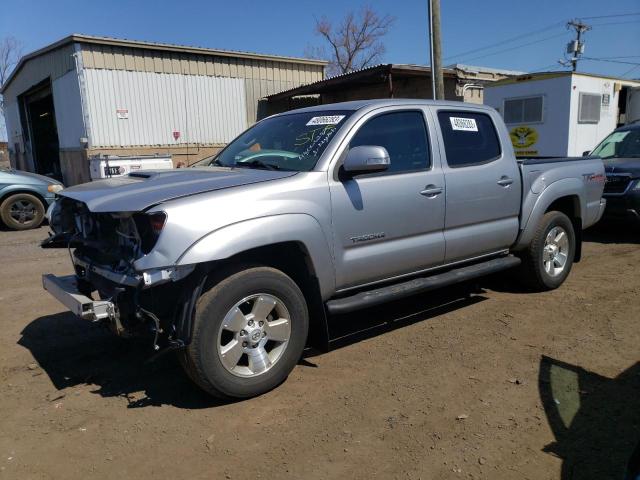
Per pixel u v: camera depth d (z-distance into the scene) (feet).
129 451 10.37
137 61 61.16
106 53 59.16
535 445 10.28
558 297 18.85
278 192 12.06
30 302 19.40
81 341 15.71
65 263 25.76
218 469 9.80
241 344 11.78
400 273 14.71
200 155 67.36
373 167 12.55
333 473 9.61
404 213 14.29
